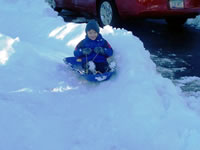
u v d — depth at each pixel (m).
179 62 4.74
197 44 5.61
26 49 3.99
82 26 4.68
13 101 2.93
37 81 3.45
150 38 6.03
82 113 2.88
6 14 6.08
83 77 3.61
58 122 2.72
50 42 4.61
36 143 2.41
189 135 2.42
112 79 3.49
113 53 3.85
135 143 2.46
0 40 4.07
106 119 2.76
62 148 2.40
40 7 6.37
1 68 3.63
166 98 2.97
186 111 2.76
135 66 3.47
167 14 5.69
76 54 3.69
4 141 2.38
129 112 2.75
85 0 6.94
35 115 2.77
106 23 6.56
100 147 2.44
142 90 2.98
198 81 4.06
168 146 2.38
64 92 3.26
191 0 5.50
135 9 5.76
